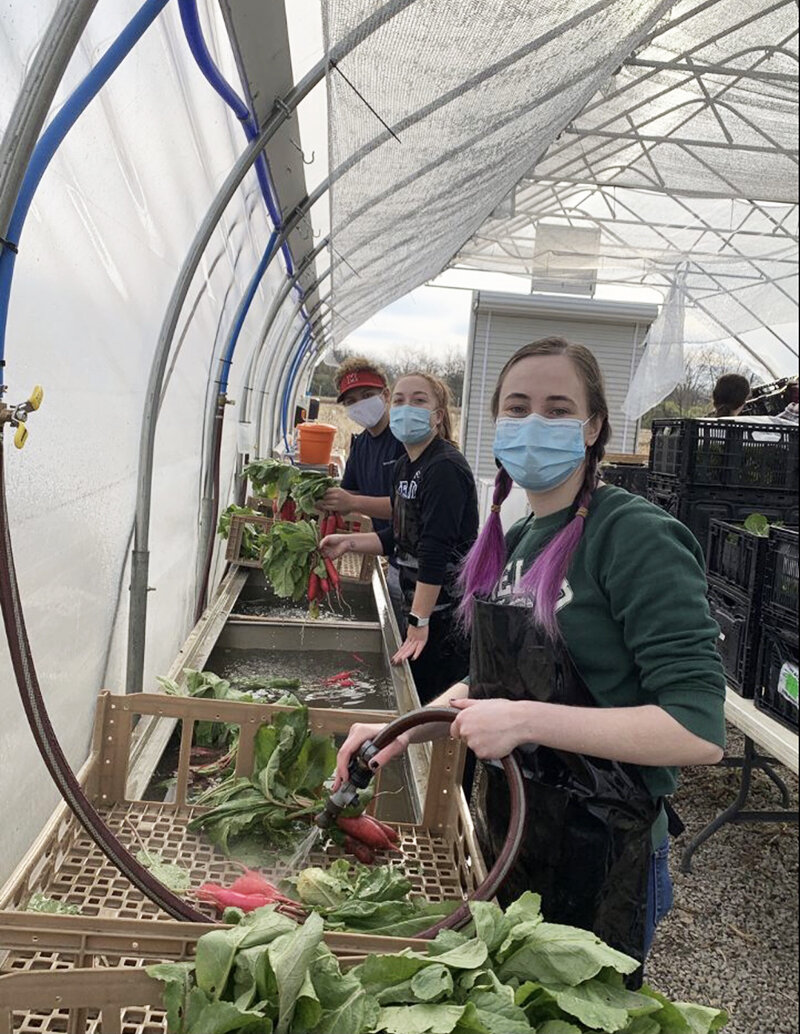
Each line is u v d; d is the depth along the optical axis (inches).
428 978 43.7
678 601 56.8
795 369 522.3
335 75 85.6
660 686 56.2
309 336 427.8
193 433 164.1
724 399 237.0
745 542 141.6
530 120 136.4
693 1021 43.8
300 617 173.3
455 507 132.3
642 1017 43.7
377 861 73.1
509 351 589.3
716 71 238.8
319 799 75.5
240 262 167.2
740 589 143.0
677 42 223.9
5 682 75.0
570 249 453.1
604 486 65.6
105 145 80.4
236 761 81.4
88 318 86.0
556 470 64.2
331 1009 42.0
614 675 61.4
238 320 173.9
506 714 56.1
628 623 58.7
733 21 209.6
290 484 160.6
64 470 84.7
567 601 61.8
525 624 62.0
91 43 67.7
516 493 375.6
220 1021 40.0
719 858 161.3
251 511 209.5
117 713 76.0
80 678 97.8
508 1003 42.2
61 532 86.0
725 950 132.7
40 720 48.9
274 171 123.0
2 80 56.6
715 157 319.6
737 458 192.4
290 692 129.8
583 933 47.3
